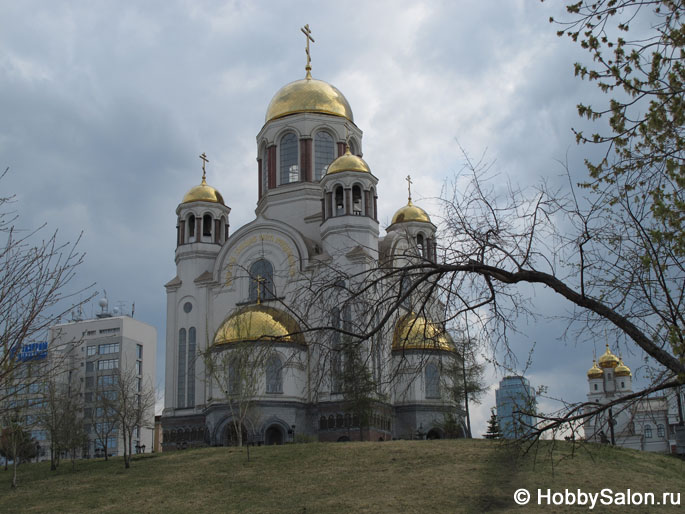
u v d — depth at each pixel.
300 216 84.56
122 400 68.94
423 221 84.75
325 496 40.97
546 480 41.38
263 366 20.05
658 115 17.94
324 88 90.75
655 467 46.94
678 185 17.92
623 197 18.45
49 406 64.50
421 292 19.55
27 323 24.33
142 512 40.56
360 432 66.38
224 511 39.53
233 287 79.94
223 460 52.56
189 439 76.38
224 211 85.75
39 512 42.03
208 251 83.19
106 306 127.94
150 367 126.88
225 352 68.12
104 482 49.38
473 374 59.03
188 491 44.62
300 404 70.56
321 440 70.19
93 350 119.81
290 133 88.50
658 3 17.39
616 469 44.66
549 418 18.48
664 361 17.31
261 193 90.44
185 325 80.69
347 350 18.77
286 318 71.62
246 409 59.81
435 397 72.56
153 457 58.62
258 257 79.56
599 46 18.20
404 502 38.53
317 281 19.88
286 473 47.09
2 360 24.83
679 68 17.67
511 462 44.94
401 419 72.94
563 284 18.34
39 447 89.00
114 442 114.06
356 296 18.94
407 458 48.44
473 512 36.44
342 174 77.75
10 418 46.09
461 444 52.19
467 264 18.39
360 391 19.75
